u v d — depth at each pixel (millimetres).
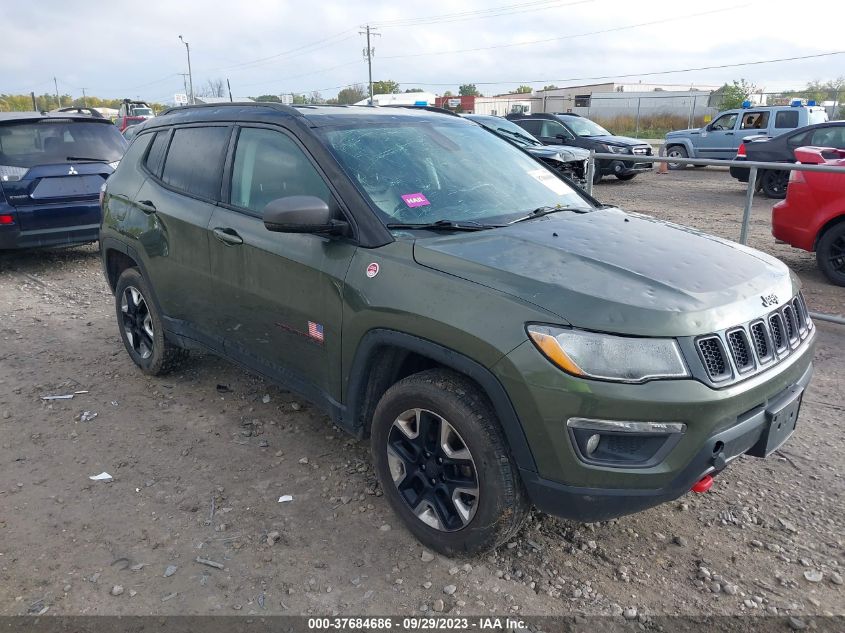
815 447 3814
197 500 3363
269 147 3602
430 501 2906
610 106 38000
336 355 3131
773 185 13727
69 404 4453
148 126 4762
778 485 3453
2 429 4117
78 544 3033
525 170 3955
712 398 2371
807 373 2963
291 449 3852
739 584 2758
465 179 3557
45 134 8117
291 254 3281
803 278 7336
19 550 2994
